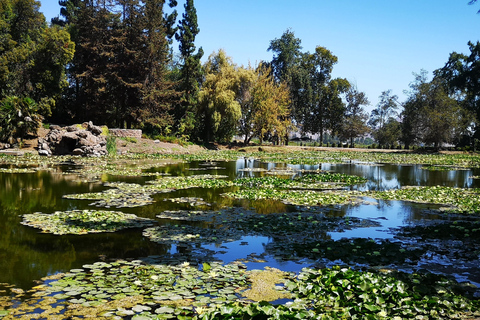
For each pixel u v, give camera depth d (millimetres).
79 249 6133
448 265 5520
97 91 37000
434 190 12906
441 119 45469
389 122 65250
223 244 6453
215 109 41031
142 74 37906
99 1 38906
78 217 8055
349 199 11055
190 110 42906
